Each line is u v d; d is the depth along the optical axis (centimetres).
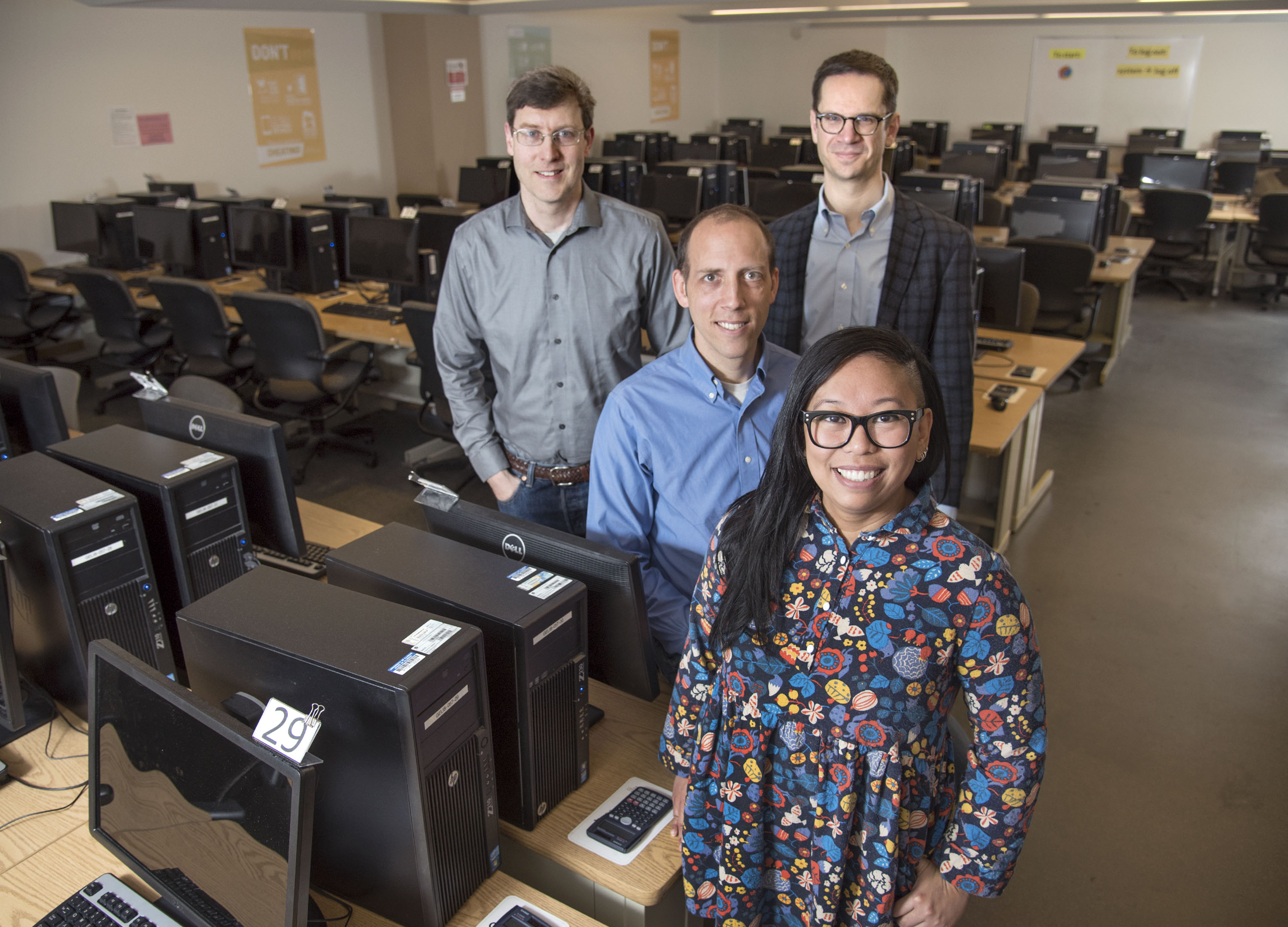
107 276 459
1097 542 381
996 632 103
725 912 123
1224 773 255
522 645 126
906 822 112
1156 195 750
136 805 122
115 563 149
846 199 213
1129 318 656
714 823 123
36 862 136
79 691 155
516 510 229
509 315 211
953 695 112
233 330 464
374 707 110
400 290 491
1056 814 241
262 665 120
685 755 129
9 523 146
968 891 113
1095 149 927
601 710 165
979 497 372
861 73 198
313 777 100
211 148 699
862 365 102
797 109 1288
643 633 150
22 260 582
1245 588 346
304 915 104
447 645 116
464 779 121
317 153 784
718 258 143
